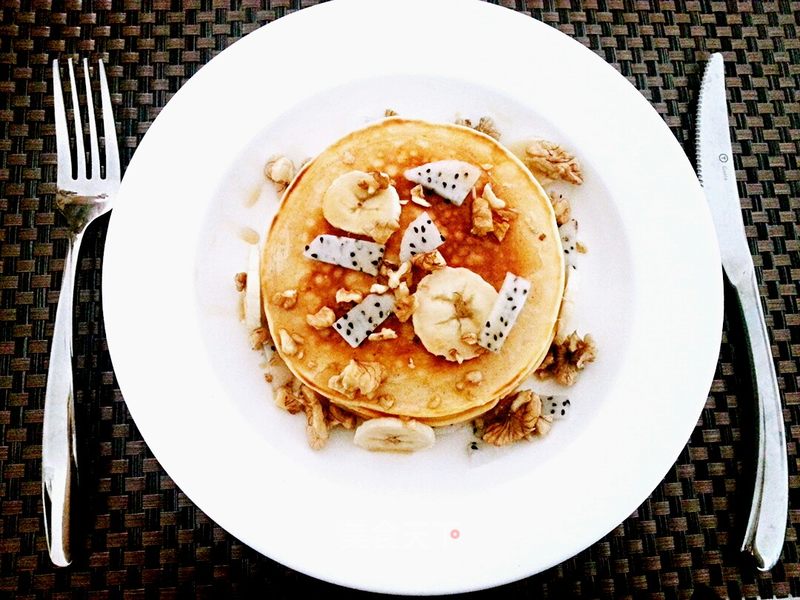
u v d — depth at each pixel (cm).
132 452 32
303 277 32
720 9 37
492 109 34
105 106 34
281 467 30
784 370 34
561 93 34
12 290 33
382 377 32
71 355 32
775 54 37
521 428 31
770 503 31
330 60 33
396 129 33
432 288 31
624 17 37
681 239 32
